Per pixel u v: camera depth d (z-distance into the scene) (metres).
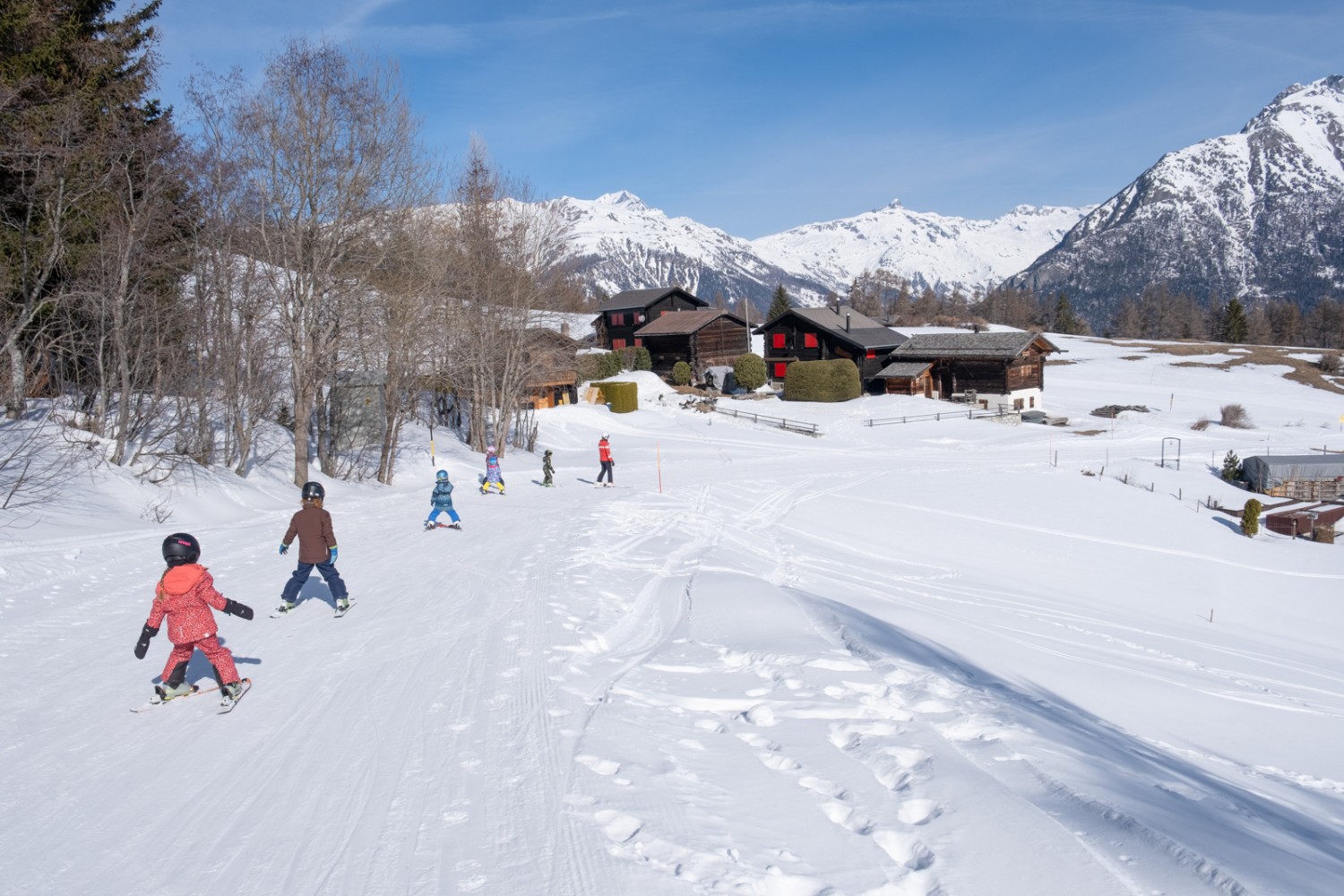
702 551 17.22
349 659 8.49
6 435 19.03
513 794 5.16
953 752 5.88
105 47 23.05
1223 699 11.28
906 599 16.05
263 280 25.62
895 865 4.19
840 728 6.34
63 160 19.89
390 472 28.77
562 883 4.03
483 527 18.42
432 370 33.22
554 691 7.30
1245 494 39.47
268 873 4.34
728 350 80.31
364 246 25.95
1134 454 47.03
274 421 31.16
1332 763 8.75
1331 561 27.69
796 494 30.61
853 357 70.06
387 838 4.66
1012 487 34.44
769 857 4.26
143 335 21.48
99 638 9.46
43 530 14.98
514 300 38.72
